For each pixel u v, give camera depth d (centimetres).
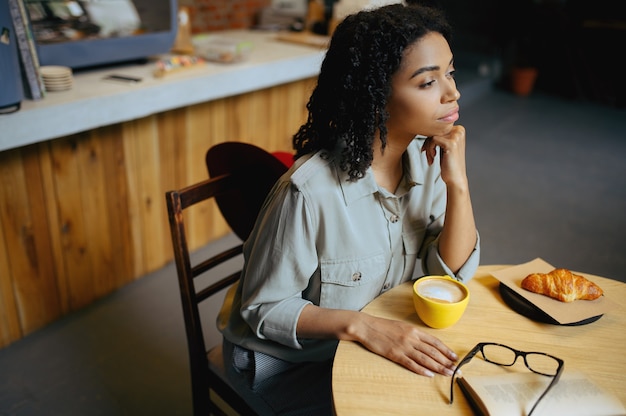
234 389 126
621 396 84
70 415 176
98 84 194
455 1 683
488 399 80
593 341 97
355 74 96
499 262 280
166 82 201
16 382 188
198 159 253
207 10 398
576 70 624
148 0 215
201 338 131
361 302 114
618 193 372
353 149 101
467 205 111
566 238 308
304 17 362
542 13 629
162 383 193
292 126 303
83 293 226
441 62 94
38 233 200
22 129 160
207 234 279
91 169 210
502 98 612
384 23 93
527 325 101
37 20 186
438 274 115
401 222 115
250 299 107
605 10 623
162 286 246
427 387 86
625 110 584
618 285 116
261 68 242
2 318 199
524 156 435
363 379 87
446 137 108
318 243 106
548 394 81
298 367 121
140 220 239
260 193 134
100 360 201
